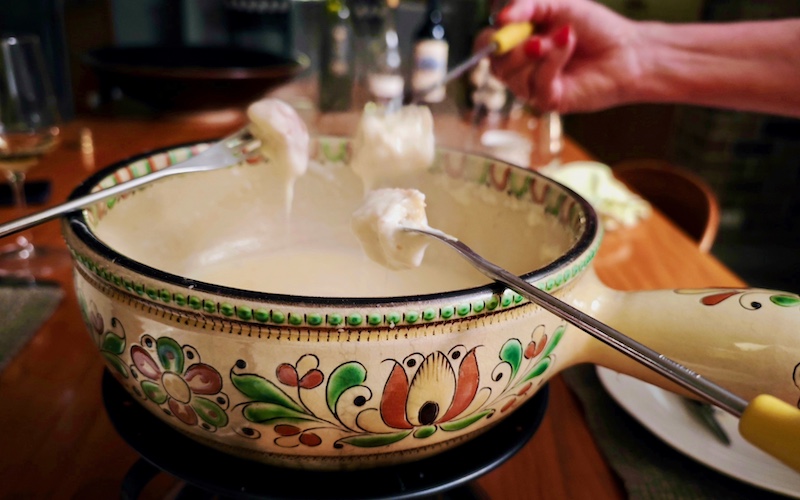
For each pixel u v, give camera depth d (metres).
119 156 1.38
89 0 2.13
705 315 0.42
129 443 0.43
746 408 0.28
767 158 2.91
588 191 1.25
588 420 0.65
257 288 0.60
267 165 0.64
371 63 1.71
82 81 2.02
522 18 0.94
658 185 1.56
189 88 1.51
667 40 1.03
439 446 0.41
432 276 0.63
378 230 0.47
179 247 0.61
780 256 3.01
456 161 0.63
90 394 0.67
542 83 1.01
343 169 0.67
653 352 0.32
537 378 0.42
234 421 0.37
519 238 0.58
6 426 0.61
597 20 1.01
